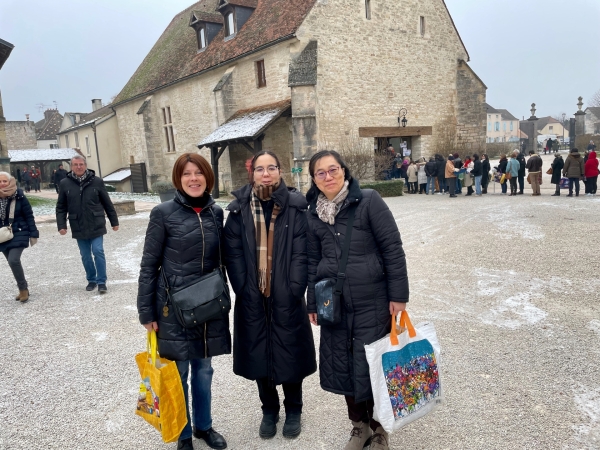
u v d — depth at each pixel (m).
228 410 3.09
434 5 18.89
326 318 2.38
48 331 4.62
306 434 2.78
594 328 4.02
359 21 16.48
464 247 7.33
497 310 4.61
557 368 3.36
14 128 49.47
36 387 3.47
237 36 18.44
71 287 6.25
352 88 16.50
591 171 13.02
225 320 2.62
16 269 5.55
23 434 2.85
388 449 2.49
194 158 2.53
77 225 5.73
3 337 4.51
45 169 35.94
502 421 2.75
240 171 18.73
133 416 3.04
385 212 2.41
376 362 2.23
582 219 8.96
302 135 14.62
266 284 2.64
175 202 2.58
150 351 2.46
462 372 3.38
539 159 13.88
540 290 5.10
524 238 7.61
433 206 12.73
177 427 2.37
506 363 3.48
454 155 15.74
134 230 10.84
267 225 2.67
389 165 17.45
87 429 2.90
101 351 4.09
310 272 2.59
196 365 2.67
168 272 2.53
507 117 80.62
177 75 21.31
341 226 2.42
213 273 2.52
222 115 17.66
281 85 15.93
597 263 5.89
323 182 2.39
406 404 2.29
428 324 2.49
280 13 16.67
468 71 20.09
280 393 3.36
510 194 14.85
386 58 17.41
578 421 2.71
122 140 28.97
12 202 5.51
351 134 16.61
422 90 18.72
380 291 2.43
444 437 2.64
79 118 41.78
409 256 7.04
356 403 2.47
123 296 5.72
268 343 2.68
